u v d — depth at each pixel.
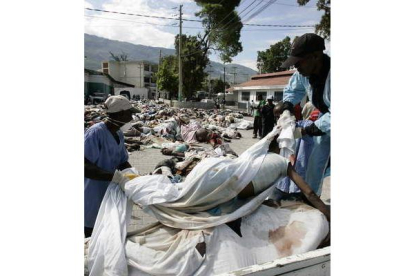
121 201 2.54
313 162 3.67
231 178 2.47
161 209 2.52
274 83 28.56
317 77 3.39
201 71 38.16
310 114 4.24
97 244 2.28
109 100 2.75
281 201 2.87
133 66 51.59
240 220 2.49
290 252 2.35
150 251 2.27
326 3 7.63
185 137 10.71
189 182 2.50
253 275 1.86
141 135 10.77
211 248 2.28
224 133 12.51
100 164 2.78
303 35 3.24
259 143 2.76
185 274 2.17
